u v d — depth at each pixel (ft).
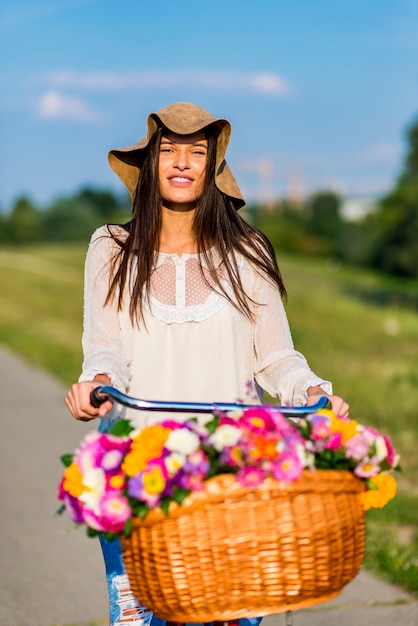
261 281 19.85
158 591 15.31
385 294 205.46
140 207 19.81
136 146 19.94
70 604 29.86
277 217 426.92
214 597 14.98
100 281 19.67
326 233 393.91
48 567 33.06
